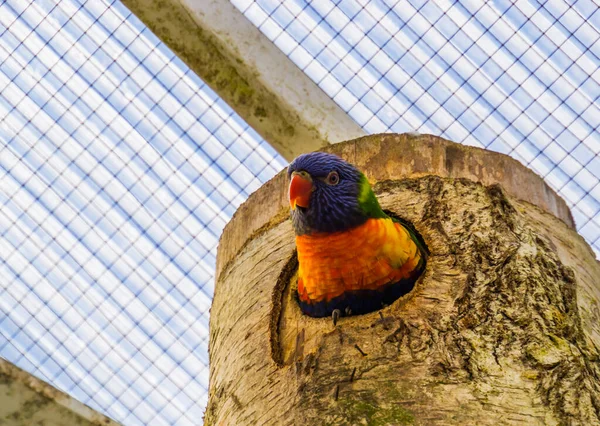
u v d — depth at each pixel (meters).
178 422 8.80
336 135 7.34
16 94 8.12
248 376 5.02
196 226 8.49
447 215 5.31
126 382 8.76
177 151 8.25
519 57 7.67
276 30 7.52
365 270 5.19
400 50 7.69
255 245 5.99
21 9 7.94
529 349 4.42
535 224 5.55
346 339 4.60
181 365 8.80
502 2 7.62
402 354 4.45
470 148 5.84
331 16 7.63
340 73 7.64
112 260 8.59
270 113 7.36
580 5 7.54
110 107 8.12
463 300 4.71
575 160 7.90
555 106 7.76
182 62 7.86
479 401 4.18
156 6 7.15
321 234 5.22
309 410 4.36
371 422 4.17
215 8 7.27
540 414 4.13
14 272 8.57
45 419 7.75
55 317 8.66
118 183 8.38
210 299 8.66
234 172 8.30
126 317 8.72
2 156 8.28
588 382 4.32
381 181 5.74
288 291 5.61
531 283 4.78
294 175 5.40
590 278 5.52
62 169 8.34
